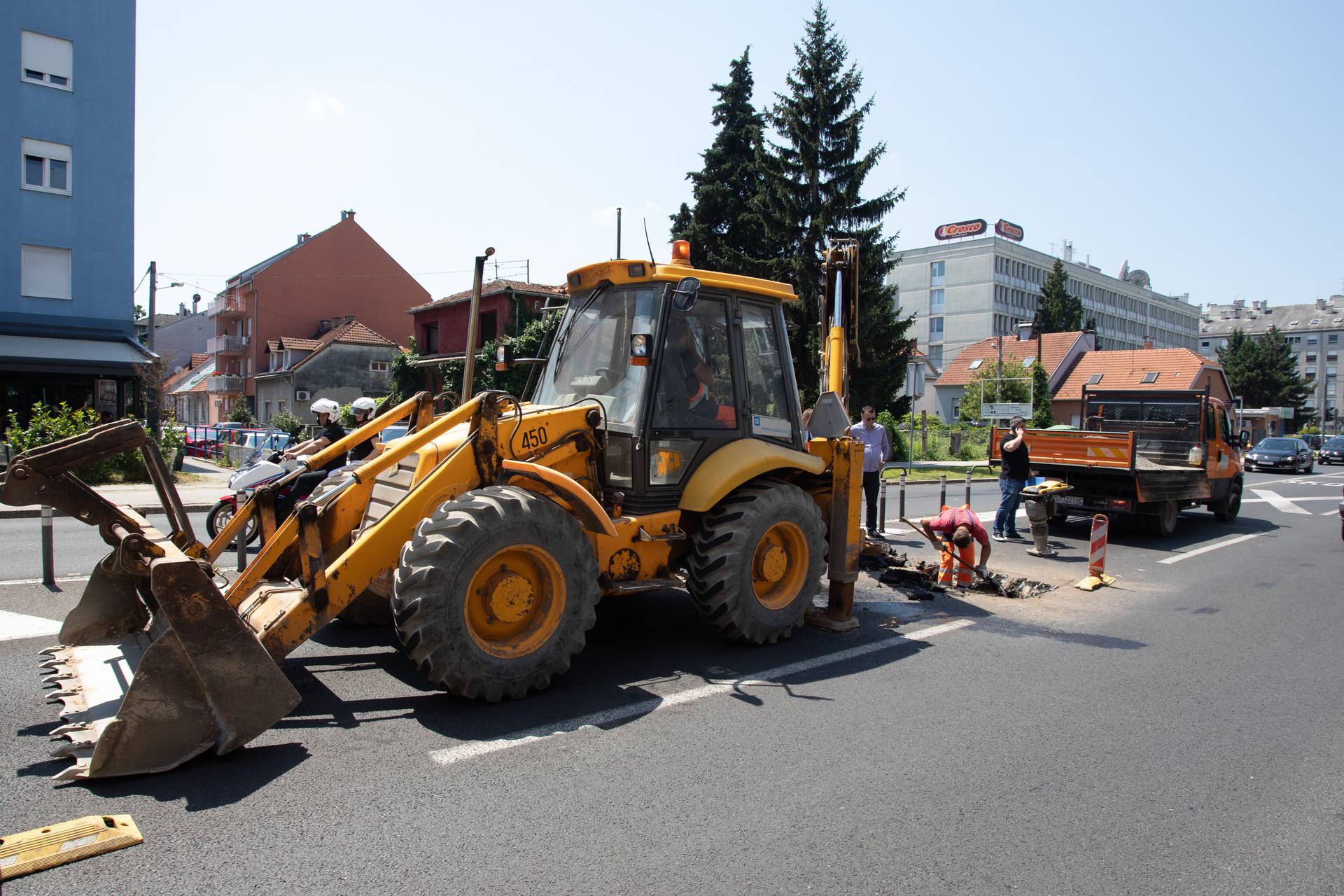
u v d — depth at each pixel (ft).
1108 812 11.87
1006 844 10.84
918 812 11.64
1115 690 17.62
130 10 80.84
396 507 14.99
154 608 15.70
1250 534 45.21
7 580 24.76
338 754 12.85
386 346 148.77
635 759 13.08
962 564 27.55
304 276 158.81
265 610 14.30
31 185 77.10
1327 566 35.22
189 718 12.09
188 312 242.78
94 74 79.36
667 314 18.53
